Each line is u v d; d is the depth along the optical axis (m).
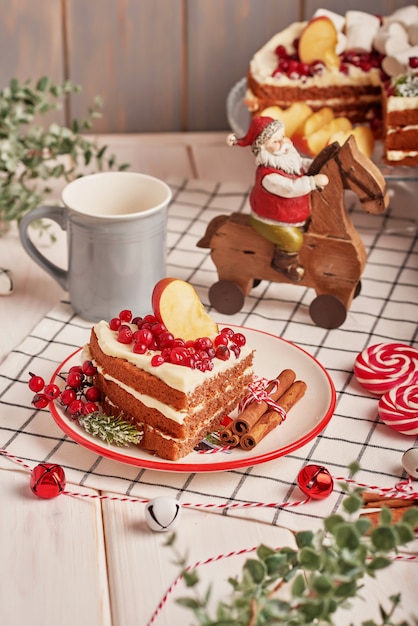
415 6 1.38
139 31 1.42
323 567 0.78
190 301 0.99
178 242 1.26
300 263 1.12
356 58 1.33
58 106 1.30
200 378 0.95
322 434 1.00
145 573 0.88
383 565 0.77
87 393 1.00
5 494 0.94
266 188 1.07
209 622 0.75
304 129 1.28
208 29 1.42
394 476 0.96
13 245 1.26
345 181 1.09
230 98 1.38
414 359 1.06
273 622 0.76
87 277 1.11
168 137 1.47
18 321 1.14
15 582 0.87
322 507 0.93
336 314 1.12
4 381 1.04
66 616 0.85
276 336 1.08
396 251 1.25
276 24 1.43
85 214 1.08
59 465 0.95
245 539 0.90
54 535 0.90
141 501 0.93
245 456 0.95
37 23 1.41
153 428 0.95
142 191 1.15
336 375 1.07
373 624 0.78
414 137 1.26
